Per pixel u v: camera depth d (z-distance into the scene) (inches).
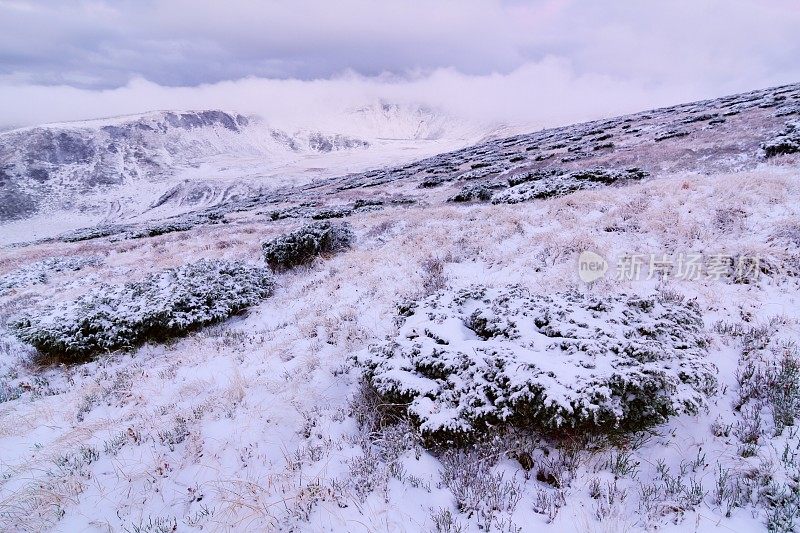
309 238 493.4
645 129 1244.5
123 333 327.3
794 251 277.7
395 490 147.0
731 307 241.6
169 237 879.7
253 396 216.8
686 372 158.1
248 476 162.9
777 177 396.8
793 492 124.7
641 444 156.3
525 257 366.9
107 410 231.9
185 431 194.9
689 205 382.0
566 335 178.4
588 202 459.8
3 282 608.7
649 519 126.5
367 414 186.7
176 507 153.9
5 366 335.0
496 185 900.0
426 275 363.6
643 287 280.5
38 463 186.5
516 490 142.1
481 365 171.2
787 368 175.5
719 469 140.9
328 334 287.3
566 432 154.2
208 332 343.9
